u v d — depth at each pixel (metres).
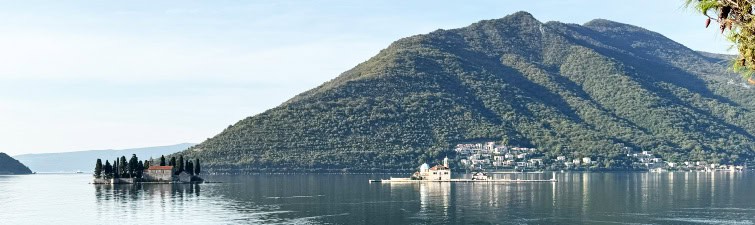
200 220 171.25
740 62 20.09
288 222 166.75
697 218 171.38
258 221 169.12
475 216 179.00
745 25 19.55
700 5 19.91
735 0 19.58
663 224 159.38
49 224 165.25
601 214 182.00
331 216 180.62
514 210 194.12
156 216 181.00
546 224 161.12
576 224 160.75
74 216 182.62
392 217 177.62
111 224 164.12
